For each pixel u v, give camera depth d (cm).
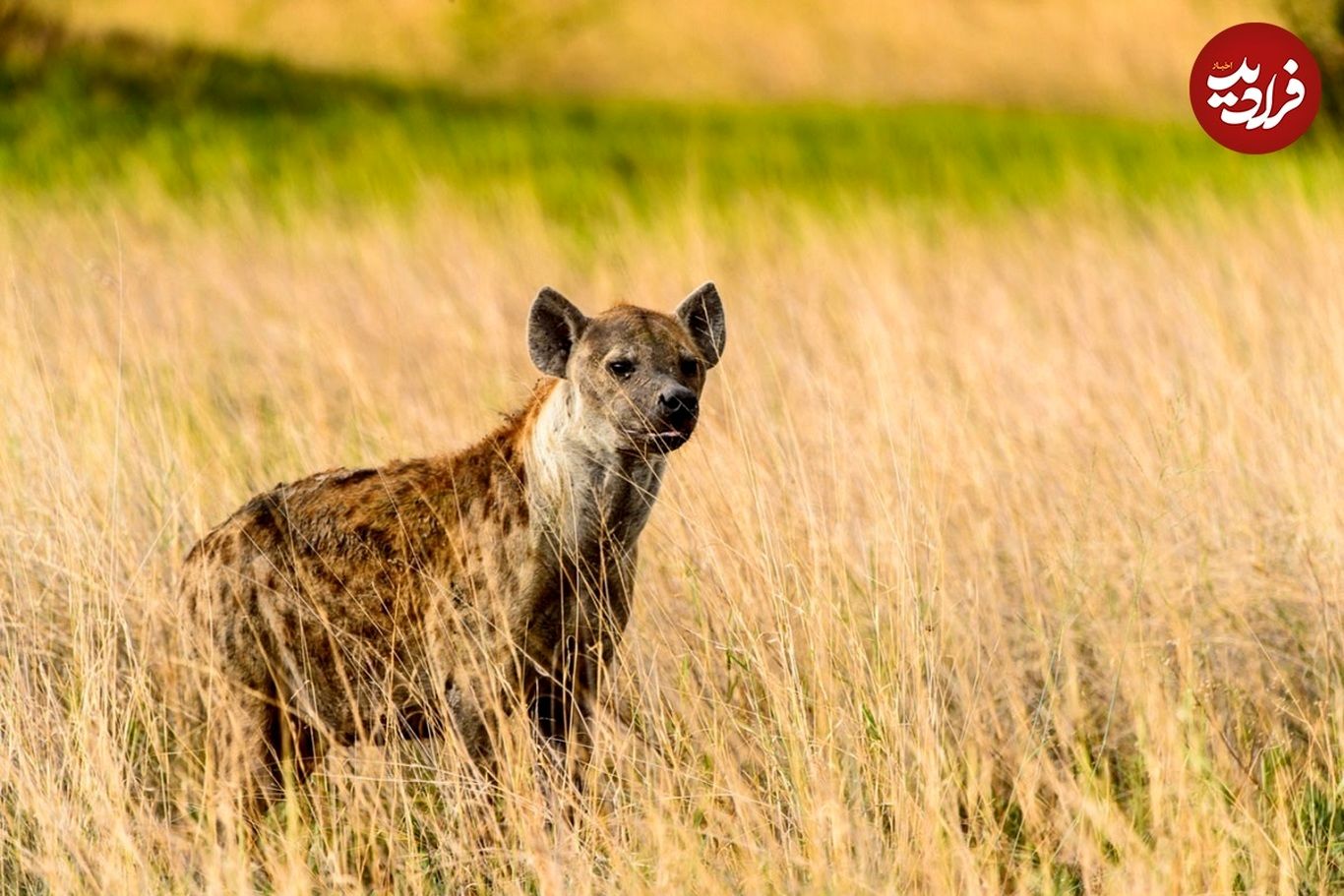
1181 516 1159
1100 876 889
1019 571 1105
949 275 2075
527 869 895
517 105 3841
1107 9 4488
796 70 4334
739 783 893
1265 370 1409
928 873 839
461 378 1494
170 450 1198
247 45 3894
